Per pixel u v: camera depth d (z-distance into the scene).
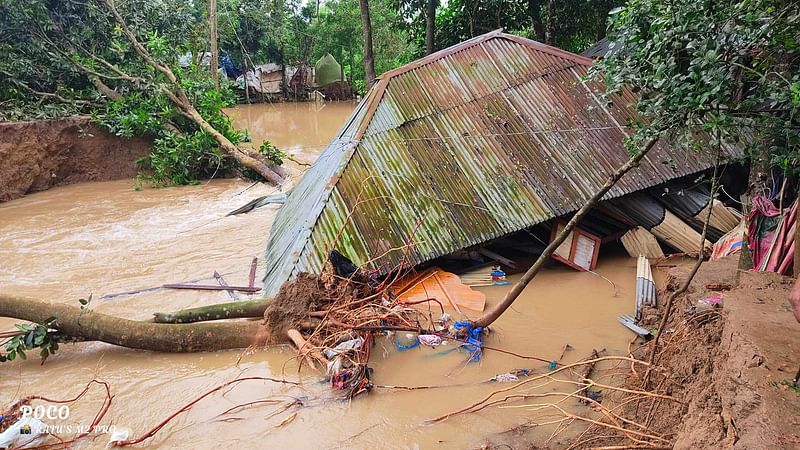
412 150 9.44
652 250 9.58
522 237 9.94
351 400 6.05
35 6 16.27
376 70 35.75
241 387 6.39
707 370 4.77
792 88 4.17
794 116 4.74
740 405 3.57
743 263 6.77
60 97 16.75
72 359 7.15
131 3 19.16
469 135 9.66
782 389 3.52
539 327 7.53
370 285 7.96
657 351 6.29
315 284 7.53
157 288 9.09
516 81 10.29
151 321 7.63
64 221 12.77
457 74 10.31
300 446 5.41
